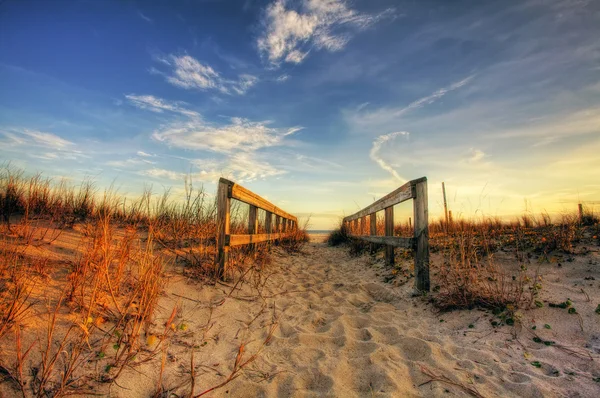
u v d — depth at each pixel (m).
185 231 5.87
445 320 3.43
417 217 4.49
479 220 6.37
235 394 2.12
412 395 2.12
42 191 5.39
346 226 13.23
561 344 2.66
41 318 2.38
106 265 2.96
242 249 6.27
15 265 2.75
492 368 2.42
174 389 2.08
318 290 5.00
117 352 2.22
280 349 2.81
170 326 2.90
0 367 1.87
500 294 3.54
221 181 4.66
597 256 4.23
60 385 1.87
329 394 2.14
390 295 4.57
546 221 7.27
